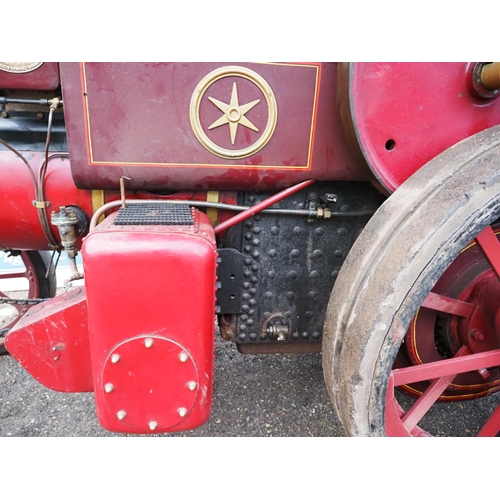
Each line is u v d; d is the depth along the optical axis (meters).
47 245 1.35
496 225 1.31
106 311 0.85
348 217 1.21
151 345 0.88
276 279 1.22
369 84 0.90
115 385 0.91
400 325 0.83
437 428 1.61
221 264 1.16
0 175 1.17
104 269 0.83
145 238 0.83
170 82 0.95
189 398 0.93
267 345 1.35
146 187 1.06
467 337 1.32
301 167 1.05
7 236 1.29
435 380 1.18
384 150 0.96
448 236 0.81
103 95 0.94
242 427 1.58
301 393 1.77
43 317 1.03
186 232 0.86
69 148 0.97
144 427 0.95
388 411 0.97
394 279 0.82
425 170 0.93
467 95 0.96
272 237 1.18
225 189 1.11
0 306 2.43
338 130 1.04
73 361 1.07
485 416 1.68
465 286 1.35
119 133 0.97
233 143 1.01
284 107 1.00
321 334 1.30
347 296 0.92
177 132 0.99
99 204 1.14
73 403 1.71
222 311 1.21
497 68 0.85
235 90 0.97
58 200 1.17
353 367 0.87
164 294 0.85
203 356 0.91
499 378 1.59
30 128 1.25
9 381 1.83
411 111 0.94
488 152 0.87
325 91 1.01
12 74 1.15
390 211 0.92
